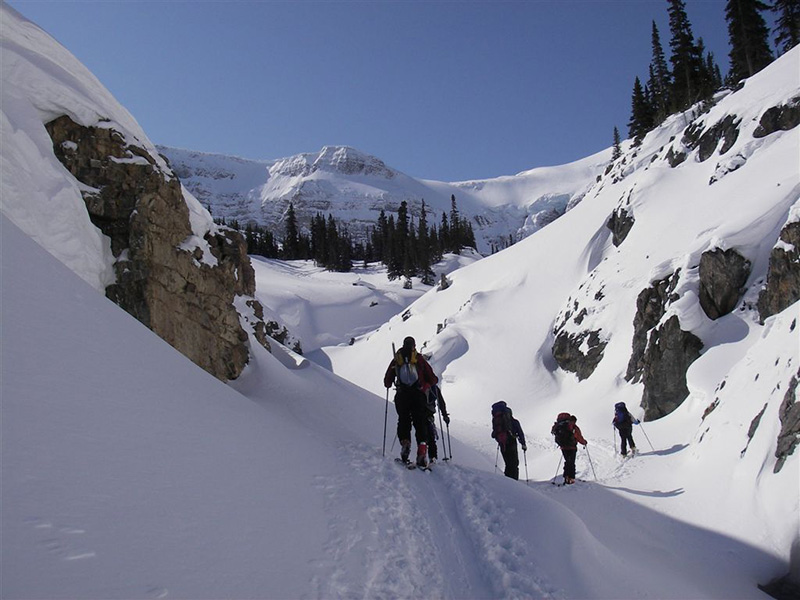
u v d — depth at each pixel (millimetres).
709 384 16703
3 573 1733
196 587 2242
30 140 7953
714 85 58969
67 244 8109
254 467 3967
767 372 9727
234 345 11781
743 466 8258
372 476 5234
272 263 120438
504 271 52312
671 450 13414
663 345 19969
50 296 4082
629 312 28031
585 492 9219
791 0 48594
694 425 15891
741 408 9891
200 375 5492
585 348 29859
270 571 2691
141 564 2197
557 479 11883
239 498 3324
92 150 9258
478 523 4625
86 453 2754
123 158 9602
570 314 34094
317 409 11062
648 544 6816
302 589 2664
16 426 2562
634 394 22359
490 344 39344
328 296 89438
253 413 5508
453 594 3385
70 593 1811
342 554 3281
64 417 2908
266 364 12250
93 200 9000
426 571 3555
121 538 2293
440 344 41906
